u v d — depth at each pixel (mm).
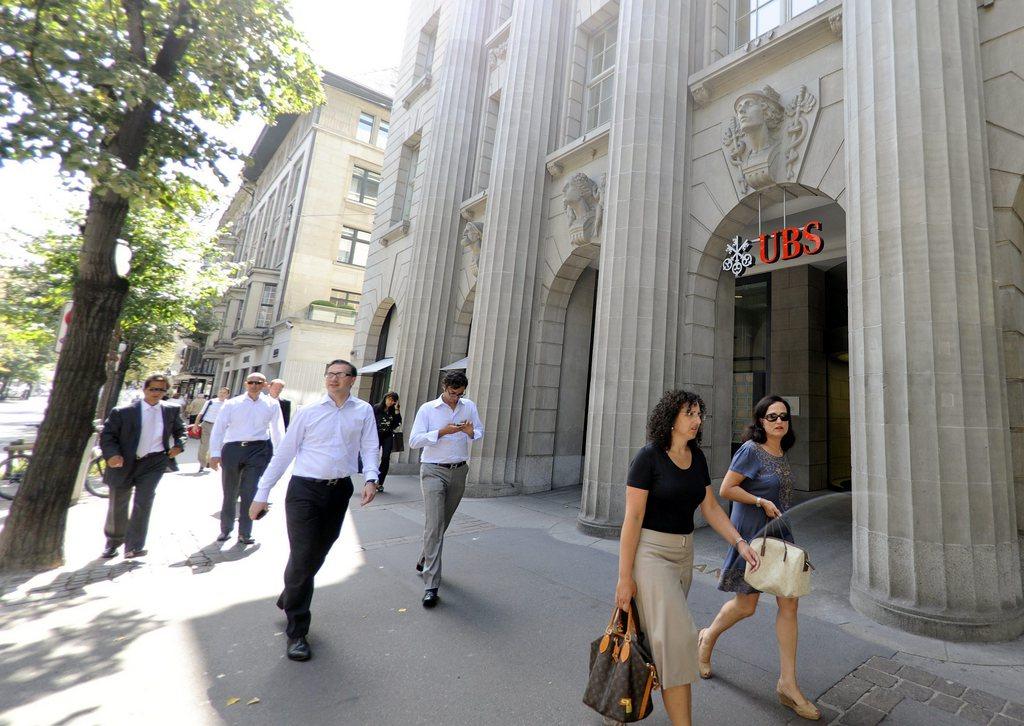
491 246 9469
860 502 4074
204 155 5133
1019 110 4121
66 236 11016
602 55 9969
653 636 2127
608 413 6590
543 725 2377
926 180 3961
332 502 3205
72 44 4133
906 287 3936
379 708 2480
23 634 3123
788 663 2574
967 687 2812
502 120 9961
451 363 11648
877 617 3723
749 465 2838
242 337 27156
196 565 4512
